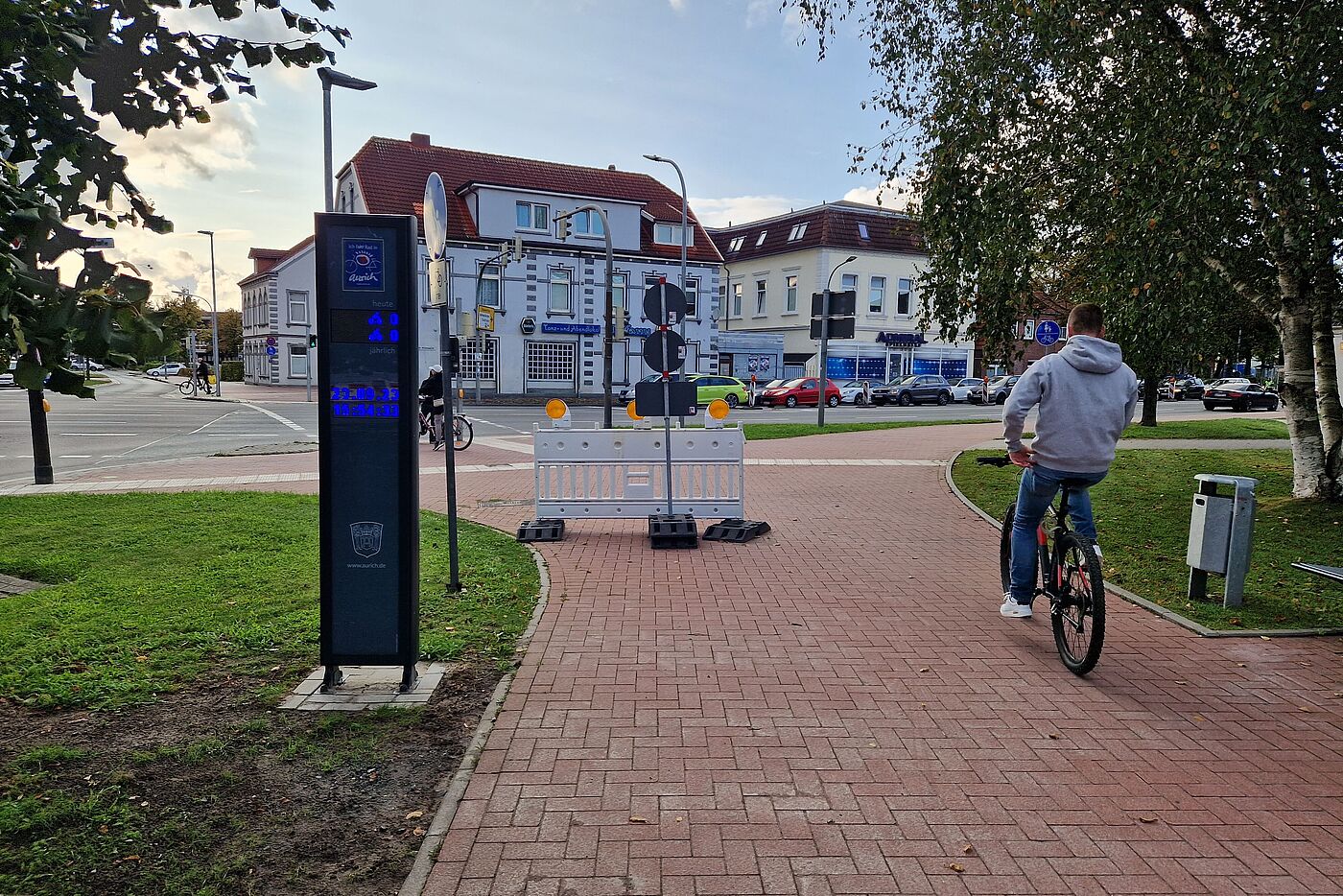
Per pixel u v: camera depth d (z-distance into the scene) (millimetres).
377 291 4465
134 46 2496
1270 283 10297
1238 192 7660
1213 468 14734
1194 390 57031
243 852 3139
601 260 44156
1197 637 5723
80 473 14469
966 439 20781
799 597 6641
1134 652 5398
